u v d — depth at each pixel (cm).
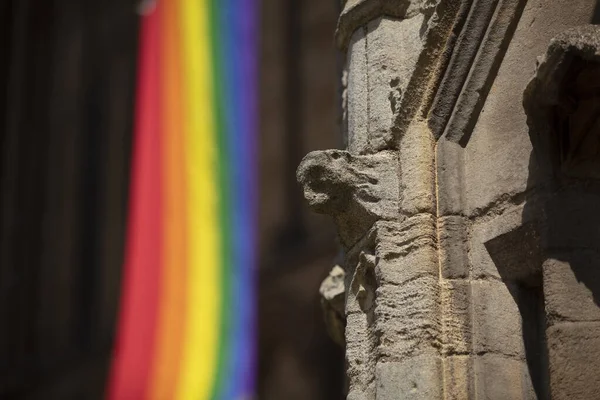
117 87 2939
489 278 525
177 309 2620
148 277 2730
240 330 2442
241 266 2489
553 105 495
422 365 508
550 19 525
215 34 2683
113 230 2855
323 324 2300
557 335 476
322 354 2281
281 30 2559
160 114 2784
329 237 2331
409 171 547
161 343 2633
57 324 2942
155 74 2822
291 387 2316
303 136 2462
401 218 543
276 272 2408
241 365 2433
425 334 514
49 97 3114
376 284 552
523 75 529
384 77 582
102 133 2948
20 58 3158
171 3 2822
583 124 492
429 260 527
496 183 528
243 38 2627
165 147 2756
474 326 518
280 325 2375
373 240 551
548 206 495
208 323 2525
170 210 2702
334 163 554
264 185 2503
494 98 542
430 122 552
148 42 2872
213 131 2633
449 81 550
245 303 2466
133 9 2931
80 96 3027
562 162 500
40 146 3095
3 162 3142
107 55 2986
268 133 2530
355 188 552
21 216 3081
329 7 2480
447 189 541
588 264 484
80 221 2953
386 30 592
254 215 2505
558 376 471
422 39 558
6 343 3019
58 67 3111
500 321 518
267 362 2381
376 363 533
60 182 3036
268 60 2567
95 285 2873
